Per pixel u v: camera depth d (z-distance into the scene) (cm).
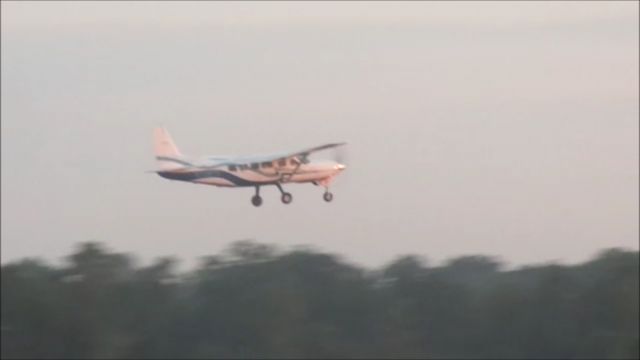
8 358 18888
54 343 19025
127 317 19812
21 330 19050
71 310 19238
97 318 19362
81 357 19075
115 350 19188
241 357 19825
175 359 19775
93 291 19612
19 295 19212
